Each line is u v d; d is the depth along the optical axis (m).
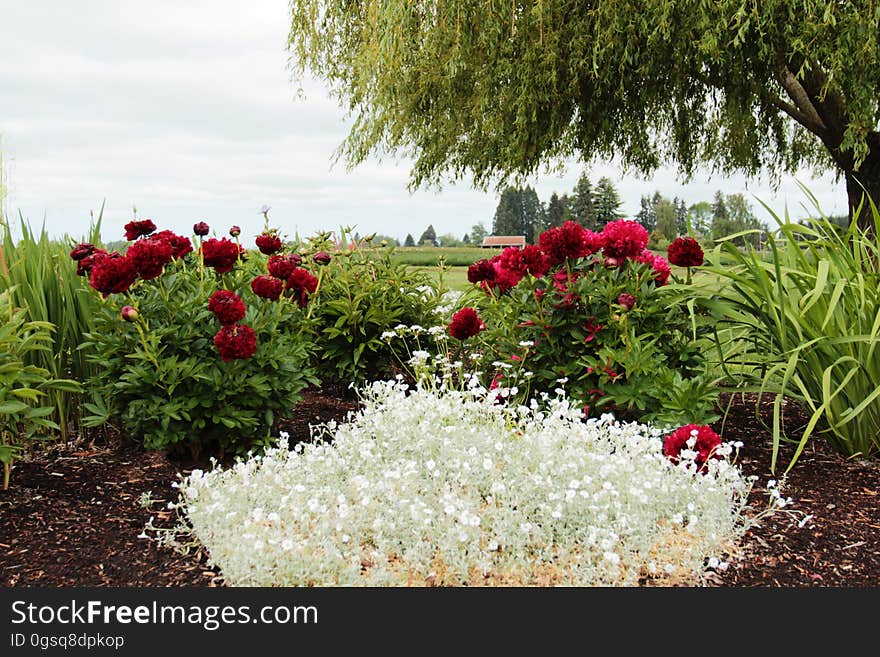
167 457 3.38
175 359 3.13
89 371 3.59
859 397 3.36
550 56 8.37
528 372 3.75
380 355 4.88
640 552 2.25
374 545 2.38
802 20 7.59
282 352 3.42
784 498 2.89
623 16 8.13
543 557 2.27
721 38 7.89
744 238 3.92
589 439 2.88
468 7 8.05
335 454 2.83
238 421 3.26
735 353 4.11
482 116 9.66
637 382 3.50
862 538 2.54
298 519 2.38
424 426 2.90
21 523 2.64
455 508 2.34
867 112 7.48
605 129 9.96
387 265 5.15
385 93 9.32
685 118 10.87
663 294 3.94
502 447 2.69
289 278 3.65
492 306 4.14
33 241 3.69
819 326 3.50
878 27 7.31
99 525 2.64
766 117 11.24
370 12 8.59
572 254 3.64
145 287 3.40
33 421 3.02
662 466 2.66
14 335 2.80
